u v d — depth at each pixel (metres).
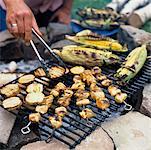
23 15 1.04
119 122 1.02
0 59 1.57
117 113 1.08
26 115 1.01
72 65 1.23
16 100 1.01
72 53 1.20
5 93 1.04
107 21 1.64
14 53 1.56
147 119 1.04
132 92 1.09
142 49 1.22
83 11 1.73
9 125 1.02
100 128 0.99
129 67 1.12
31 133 1.00
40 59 1.09
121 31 1.59
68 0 1.98
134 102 1.13
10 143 0.98
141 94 1.13
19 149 0.98
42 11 1.92
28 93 1.04
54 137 0.94
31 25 1.06
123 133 0.98
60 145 0.94
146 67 1.22
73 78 1.12
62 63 1.15
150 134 0.98
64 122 1.01
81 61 1.21
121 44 1.35
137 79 1.16
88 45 1.29
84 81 1.10
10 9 1.07
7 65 1.56
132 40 1.49
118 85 1.11
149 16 1.82
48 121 1.00
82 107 1.02
